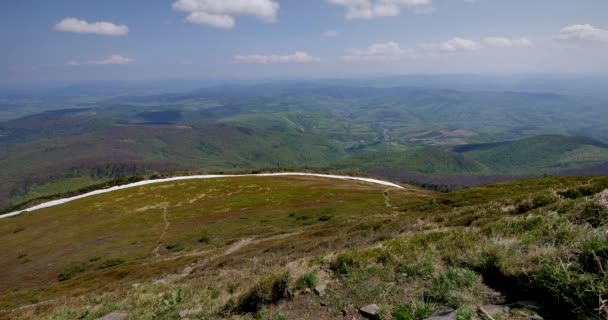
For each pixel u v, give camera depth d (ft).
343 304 24.56
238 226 193.67
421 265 26.50
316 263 33.14
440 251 29.58
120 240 201.77
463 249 28.17
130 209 280.51
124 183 397.19
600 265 17.35
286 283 28.76
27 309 74.95
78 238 219.41
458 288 21.77
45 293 118.21
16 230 266.16
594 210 29.07
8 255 209.97
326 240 90.99
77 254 187.42
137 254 169.17
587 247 19.79
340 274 29.32
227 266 89.25
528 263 21.59
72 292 106.32
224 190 321.93
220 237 175.42
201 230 196.54
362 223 113.91
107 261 162.71
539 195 57.36
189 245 171.53
